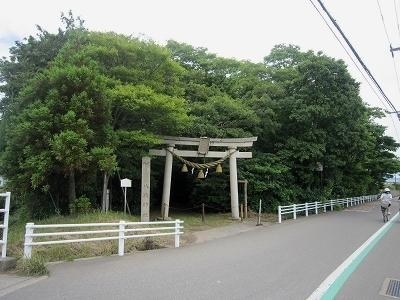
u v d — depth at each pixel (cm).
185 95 2744
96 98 1675
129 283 755
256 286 749
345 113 2928
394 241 1444
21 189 1681
